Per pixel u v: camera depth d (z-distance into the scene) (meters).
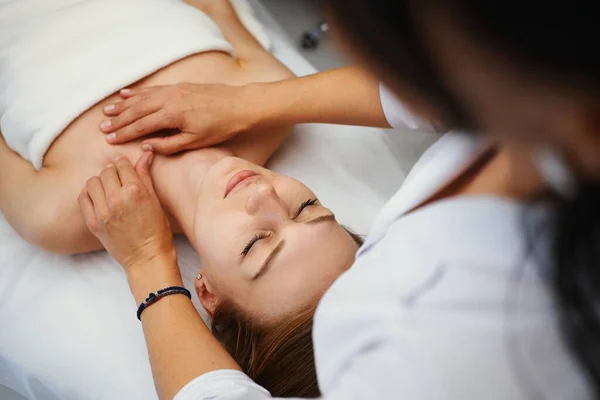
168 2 1.18
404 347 0.43
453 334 0.42
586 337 0.32
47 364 1.00
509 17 0.27
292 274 0.92
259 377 0.90
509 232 0.43
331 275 0.92
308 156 1.24
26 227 1.03
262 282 0.92
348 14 0.30
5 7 1.18
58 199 1.02
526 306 0.40
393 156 1.30
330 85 1.01
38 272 1.06
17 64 1.08
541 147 0.32
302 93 1.02
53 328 1.01
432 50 0.30
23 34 1.12
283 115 1.03
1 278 1.05
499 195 0.46
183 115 0.99
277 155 1.23
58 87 1.05
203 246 0.96
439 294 0.43
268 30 1.45
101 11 1.13
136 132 1.00
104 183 0.94
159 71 1.10
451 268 0.44
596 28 0.26
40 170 1.06
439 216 0.47
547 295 0.39
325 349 0.50
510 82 0.29
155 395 0.99
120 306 1.04
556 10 0.26
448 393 0.41
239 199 0.94
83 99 1.04
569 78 0.27
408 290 0.45
